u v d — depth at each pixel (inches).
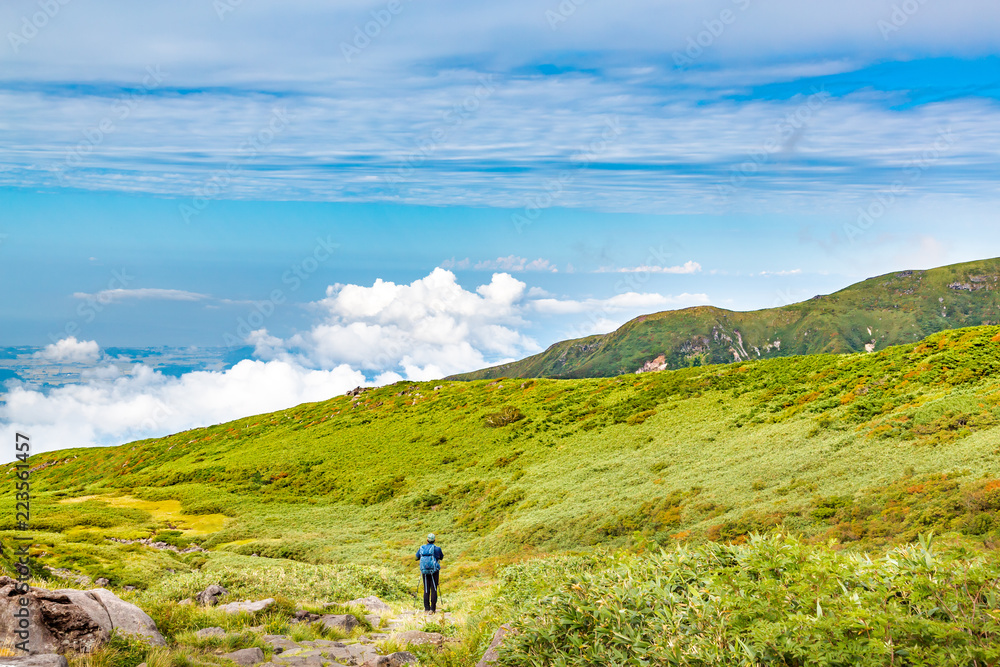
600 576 239.0
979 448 881.5
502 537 1301.7
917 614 154.8
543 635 207.0
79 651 271.4
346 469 2329.0
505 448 2100.1
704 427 1684.3
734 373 2107.5
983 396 1120.2
